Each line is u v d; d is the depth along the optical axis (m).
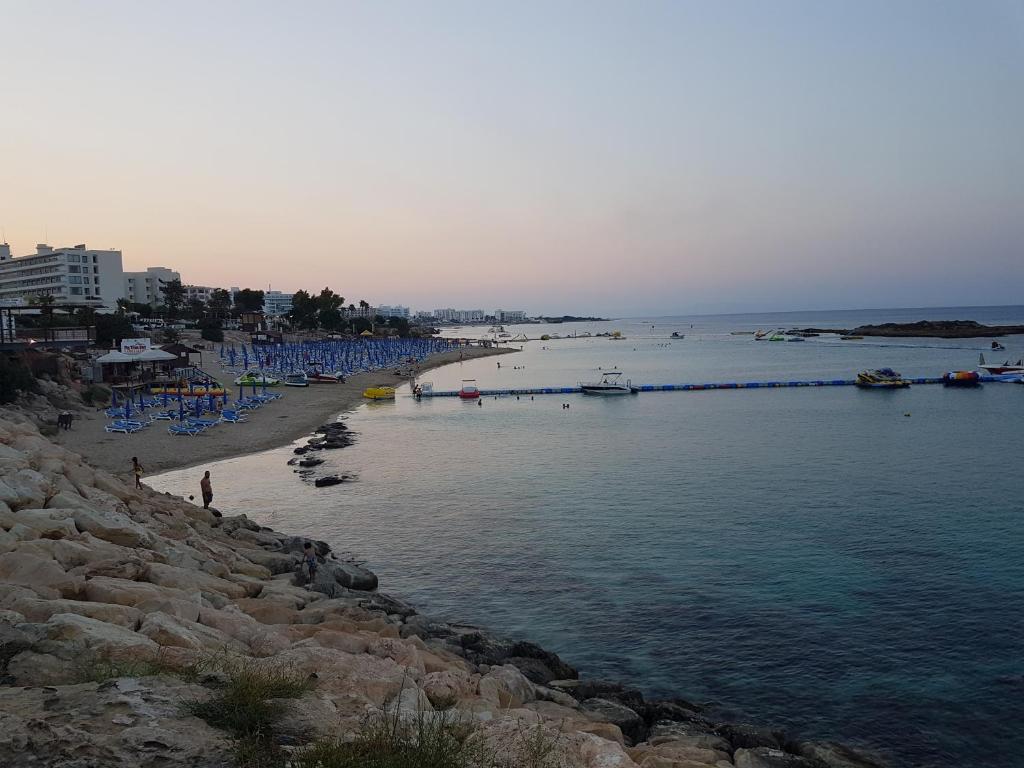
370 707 10.13
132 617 12.14
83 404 67.88
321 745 7.70
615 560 29.97
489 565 29.67
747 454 53.25
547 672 19.33
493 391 101.94
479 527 35.19
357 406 88.75
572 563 29.70
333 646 15.27
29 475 20.84
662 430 66.94
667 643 22.55
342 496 42.00
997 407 76.88
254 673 9.93
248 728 8.02
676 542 32.16
